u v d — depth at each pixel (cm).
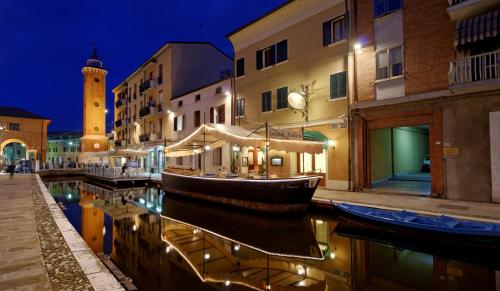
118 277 708
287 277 702
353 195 1412
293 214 1262
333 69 1711
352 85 1603
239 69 2352
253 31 2216
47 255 581
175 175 1825
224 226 1216
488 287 632
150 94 3788
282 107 1997
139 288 650
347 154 1619
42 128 5009
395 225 931
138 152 2975
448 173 1280
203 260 835
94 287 445
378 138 1834
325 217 1265
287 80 1969
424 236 881
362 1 1591
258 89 2177
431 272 721
